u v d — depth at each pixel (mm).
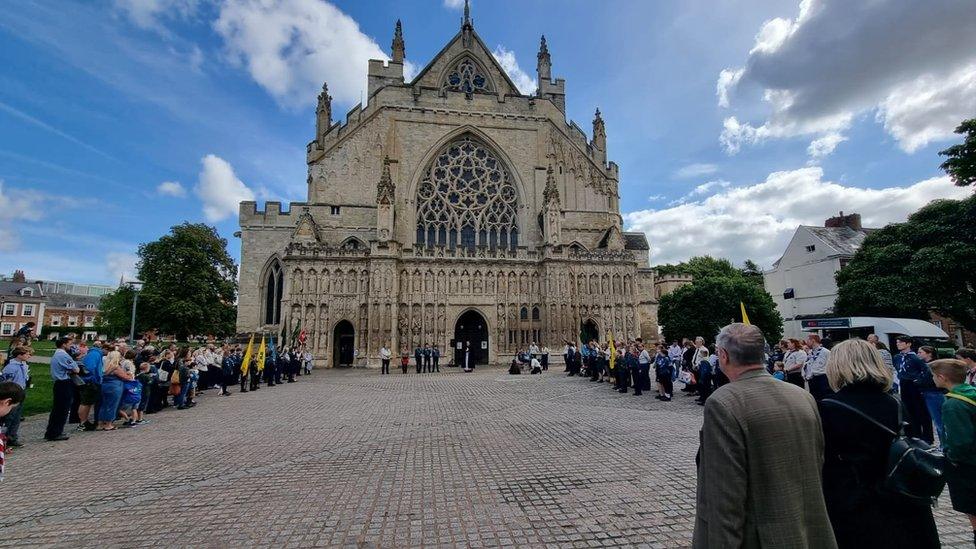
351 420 17672
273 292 52719
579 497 9008
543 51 63531
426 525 7770
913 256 42156
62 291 173500
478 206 55969
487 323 49688
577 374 36969
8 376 13891
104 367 16953
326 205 52469
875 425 4020
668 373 22562
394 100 55094
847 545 3979
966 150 38375
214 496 9320
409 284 48750
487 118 56844
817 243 67625
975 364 10016
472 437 14359
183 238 59344
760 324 59844
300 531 7590
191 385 22406
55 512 8570
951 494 5219
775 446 3412
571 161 57719
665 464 11211
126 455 12797
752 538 3293
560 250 50719
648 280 58656
